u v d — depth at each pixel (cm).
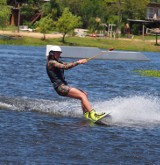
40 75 5794
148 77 6450
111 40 17150
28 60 8594
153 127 2769
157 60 11288
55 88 2931
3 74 5653
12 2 19275
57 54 2931
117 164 2044
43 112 3072
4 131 2502
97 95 4134
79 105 3391
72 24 16150
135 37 19300
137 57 6066
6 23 17288
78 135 2497
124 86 5081
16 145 2248
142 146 2330
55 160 2055
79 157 2111
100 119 2805
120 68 8069
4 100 3428
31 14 19112
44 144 2291
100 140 2409
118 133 2581
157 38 19238
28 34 16400
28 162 2014
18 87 4356
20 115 2936
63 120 2862
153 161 2102
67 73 6450
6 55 9700
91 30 19000
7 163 1989
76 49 6381
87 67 7906
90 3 19512
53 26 16175
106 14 19550
